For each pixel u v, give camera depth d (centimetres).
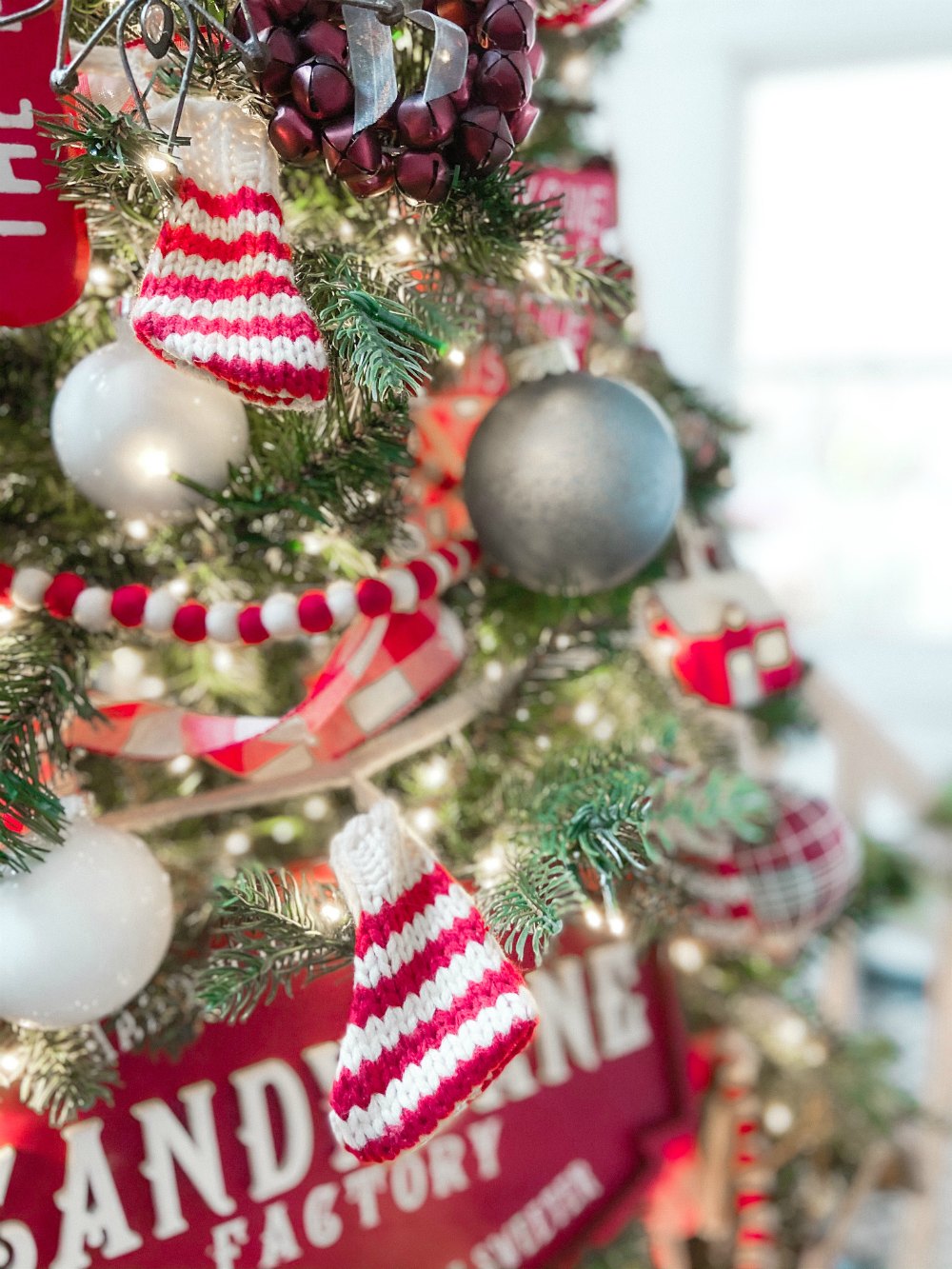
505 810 56
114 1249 54
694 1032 83
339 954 47
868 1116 86
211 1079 56
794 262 172
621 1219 66
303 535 54
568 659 63
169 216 41
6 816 45
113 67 42
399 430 49
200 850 60
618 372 68
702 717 72
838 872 70
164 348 40
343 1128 42
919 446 175
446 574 53
